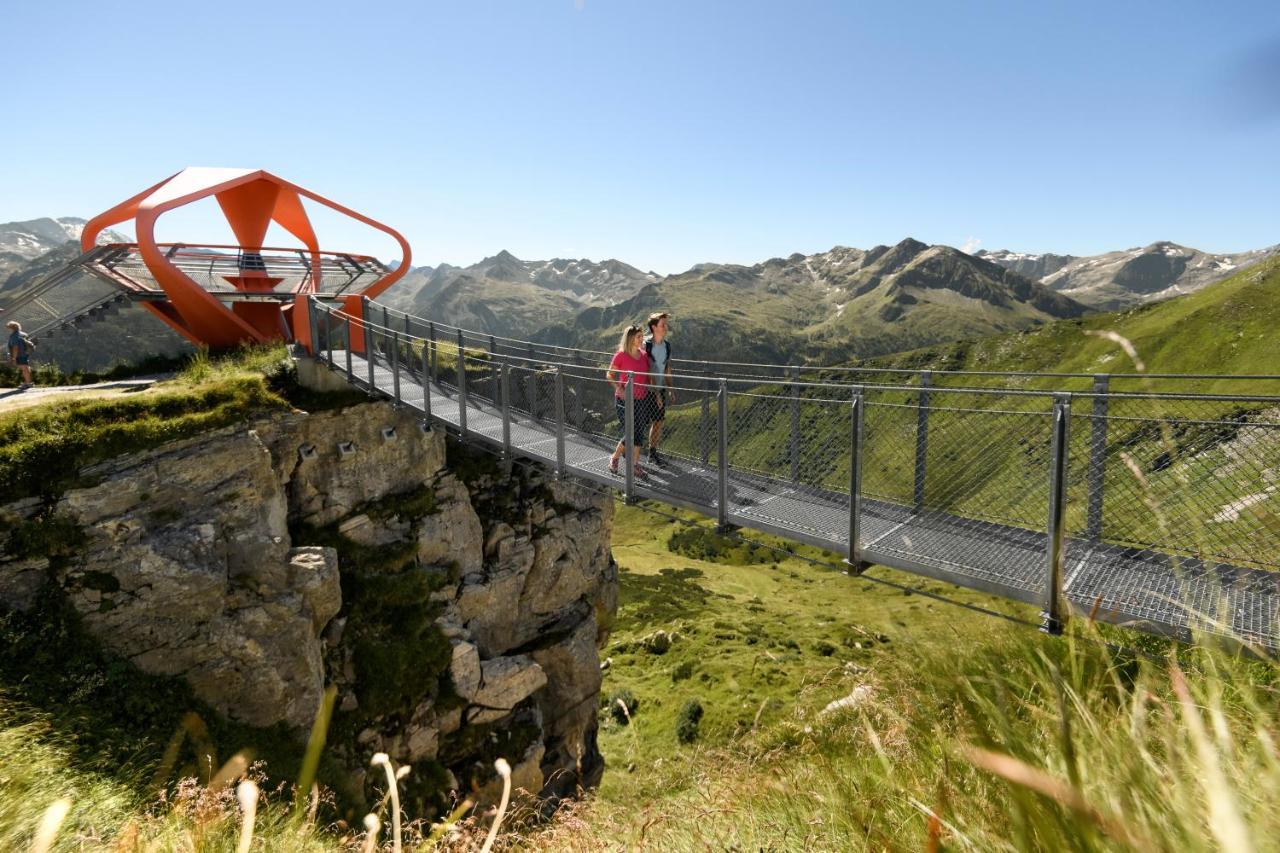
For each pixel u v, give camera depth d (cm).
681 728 3225
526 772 1995
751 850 270
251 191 2484
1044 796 108
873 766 228
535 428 1569
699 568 9762
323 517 1827
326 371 1958
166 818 320
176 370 2348
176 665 1366
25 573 1267
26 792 506
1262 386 5547
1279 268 13988
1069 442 565
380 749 1698
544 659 2352
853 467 750
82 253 2283
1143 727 126
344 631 1748
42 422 1399
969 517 659
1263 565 347
